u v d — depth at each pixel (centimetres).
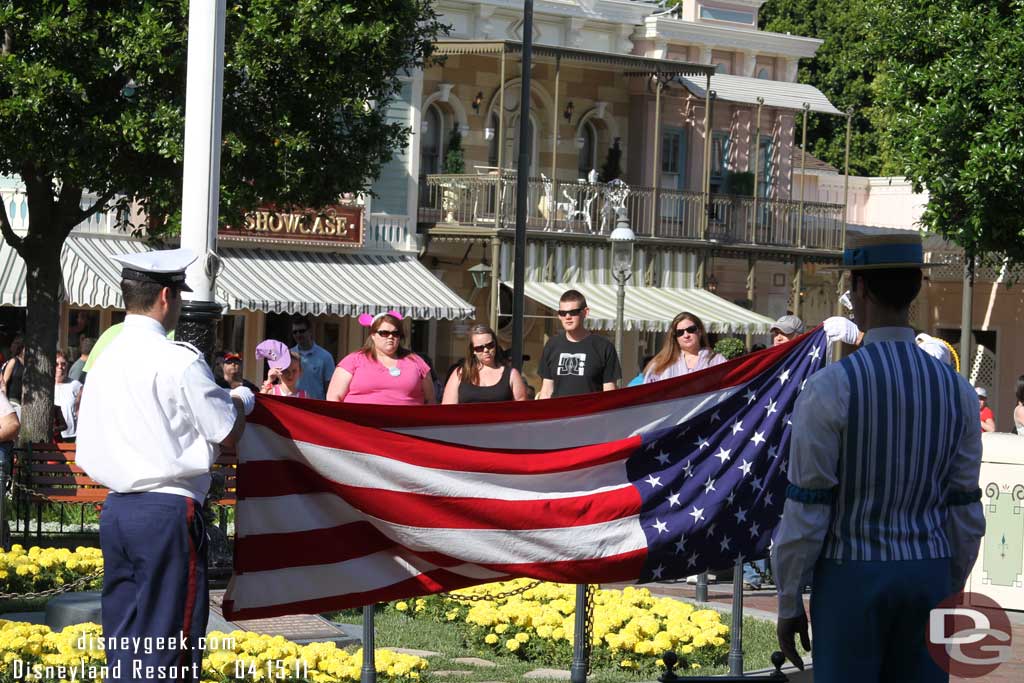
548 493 941
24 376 2392
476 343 1506
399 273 3881
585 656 1164
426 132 4228
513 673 1248
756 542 984
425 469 908
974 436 683
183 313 1220
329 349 3906
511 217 4044
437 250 4141
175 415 781
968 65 3256
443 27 2844
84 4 2262
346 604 894
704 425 978
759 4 4925
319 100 2489
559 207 4234
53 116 2264
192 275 1279
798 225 4784
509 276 4119
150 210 2512
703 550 970
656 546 955
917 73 3350
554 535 935
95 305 3241
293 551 884
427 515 907
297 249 3772
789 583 673
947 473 680
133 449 776
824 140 6725
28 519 1792
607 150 4628
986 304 4941
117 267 3344
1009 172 3162
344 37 2450
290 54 2398
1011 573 1652
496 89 4341
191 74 1288
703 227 4516
